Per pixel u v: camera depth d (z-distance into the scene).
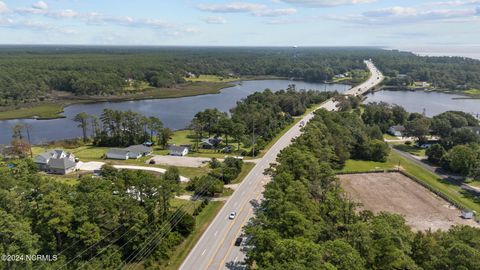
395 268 48.00
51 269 51.72
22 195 64.69
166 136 142.50
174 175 91.31
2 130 171.75
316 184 76.25
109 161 122.62
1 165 91.81
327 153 103.50
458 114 166.00
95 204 60.00
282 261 44.31
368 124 173.12
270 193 67.44
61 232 58.50
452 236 53.25
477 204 90.31
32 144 147.62
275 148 135.25
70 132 169.62
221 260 62.56
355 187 100.38
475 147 120.75
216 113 159.88
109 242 60.94
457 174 113.62
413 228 76.94
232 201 87.19
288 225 53.31
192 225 70.81
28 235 51.69
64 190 67.38
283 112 192.50
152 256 61.84
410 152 139.75
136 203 67.06
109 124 150.75
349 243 50.75
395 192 97.31
